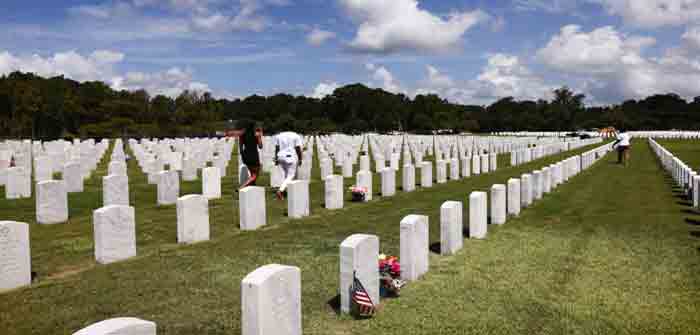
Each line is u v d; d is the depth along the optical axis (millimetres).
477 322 6398
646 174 24672
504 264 8898
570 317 6582
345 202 15547
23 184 15383
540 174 16562
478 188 19031
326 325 6258
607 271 8508
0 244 7262
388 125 121812
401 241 7848
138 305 6781
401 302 7047
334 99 131125
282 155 15453
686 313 6723
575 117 125125
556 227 12047
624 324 6387
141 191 17094
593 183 21062
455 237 9656
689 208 14695
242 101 131375
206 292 7281
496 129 128250
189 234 10047
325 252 9445
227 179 21219
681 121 135375
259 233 11000
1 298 6992
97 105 80938
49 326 6121
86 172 21094
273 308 5148
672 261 9094
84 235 10555
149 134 74188
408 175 18109
